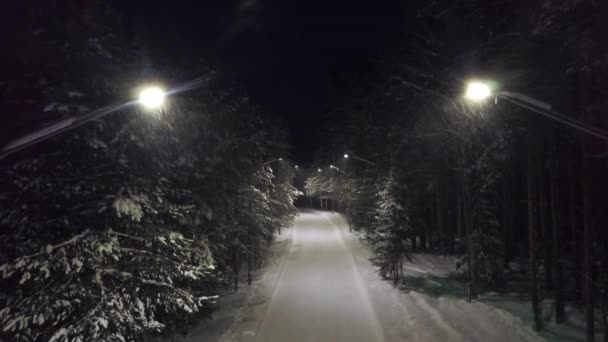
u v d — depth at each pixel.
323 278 19.19
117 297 6.96
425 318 12.57
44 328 6.84
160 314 9.23
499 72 11.82
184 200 9.61
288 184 34.75
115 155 7.22
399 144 19.38
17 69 7.23
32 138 5.25
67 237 7.00
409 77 17.45
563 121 5.46
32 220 6.71
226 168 12.03
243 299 15.55
